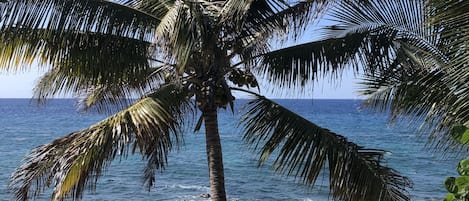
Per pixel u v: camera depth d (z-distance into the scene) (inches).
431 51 222.8
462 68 154.6
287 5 244.4
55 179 233.5
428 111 239.1
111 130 228.2
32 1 233.9
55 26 237.5
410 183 250.4
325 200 734.5
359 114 3627.0
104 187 821.9
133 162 1051.9
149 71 282.0
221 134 1836.9
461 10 149.8
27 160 254.8
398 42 235.9
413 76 236.2
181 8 214.5
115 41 247.8
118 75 251.1
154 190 819.4
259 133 261.4
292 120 257.6
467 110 175.5
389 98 248.8
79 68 247.3
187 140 1599.4
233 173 958.4
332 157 246.4
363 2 240.4
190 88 270.1
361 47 244.8
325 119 3029.0
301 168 256.2
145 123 229.0
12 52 238.4
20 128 2301.9
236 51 268.2
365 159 246.8
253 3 245.4
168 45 209.2
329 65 251.9
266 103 266.4
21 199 258.2
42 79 318.7
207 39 237.3
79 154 227.0
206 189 836.0
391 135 1888.5
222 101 271.0
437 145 249.4
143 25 254.5
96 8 244.2
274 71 263.4
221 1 264.8
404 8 235.1
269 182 861.2
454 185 147.1
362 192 241.8
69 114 3725.4
